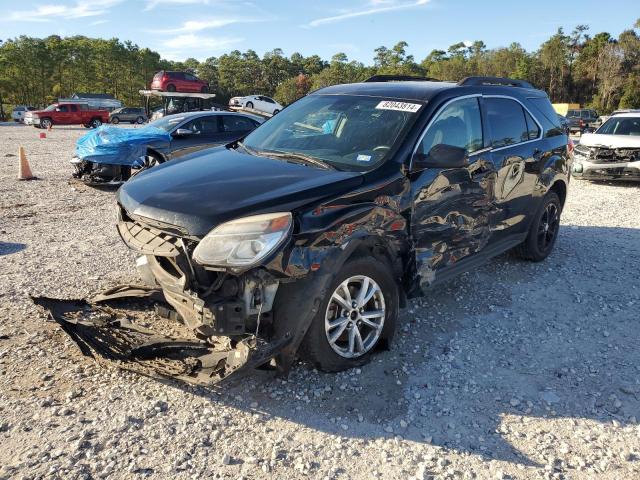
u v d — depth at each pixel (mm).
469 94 4633
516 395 3453
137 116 42062
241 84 113500
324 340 3383
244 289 3012
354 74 103500
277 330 3174
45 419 3035
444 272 4328
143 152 10523
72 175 12125
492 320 4566
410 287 3998
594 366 3854
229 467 2717
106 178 10617
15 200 9305
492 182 4715
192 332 3771
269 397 3324
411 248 3902
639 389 3557
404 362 3797
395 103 4273
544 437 3037
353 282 3568
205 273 3100
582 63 92625
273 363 3293
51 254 6051
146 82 86938
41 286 4996
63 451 2777
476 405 3332
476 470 2752
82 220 7879
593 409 3318
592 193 10844
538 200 5645
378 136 4012
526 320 4594
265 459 2781
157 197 3350
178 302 3230
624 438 3049
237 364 2977
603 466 2811
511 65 91875
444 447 2926
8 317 4289
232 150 4488
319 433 3008
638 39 77188
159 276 3322
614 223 8148
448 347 4031
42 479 2570
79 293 4848
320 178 3498
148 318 4074
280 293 3170
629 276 5750
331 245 3234
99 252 6172
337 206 3328
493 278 5578
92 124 37969
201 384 3047
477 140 4621
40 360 3656
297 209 3162
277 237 2971
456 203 4289
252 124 12727
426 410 3256
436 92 4340
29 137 26875
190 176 3648
